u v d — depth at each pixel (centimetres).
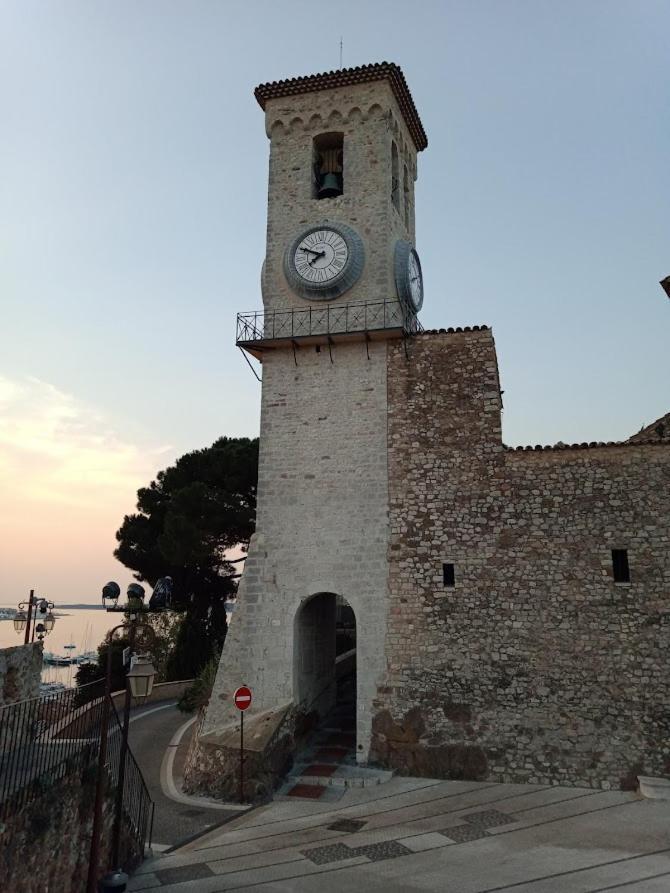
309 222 2431
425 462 2109
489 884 1195
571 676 1842
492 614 1939
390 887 1202
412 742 1906
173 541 3534
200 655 3812
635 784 1728
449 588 1991
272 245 2438
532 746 1823
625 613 1844
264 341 2262
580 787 1758
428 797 1716
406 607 2009
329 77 2503
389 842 1428
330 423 2222
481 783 1814
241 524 3647
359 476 2150
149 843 1448
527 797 1688
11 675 1337
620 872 1220
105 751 1198
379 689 1967
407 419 2162
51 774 1030
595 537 1914
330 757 2059
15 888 909
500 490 2023
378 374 2227
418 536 2055
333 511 2139
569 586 1902
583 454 1984
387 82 2475
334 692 2628
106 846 1223
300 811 1661
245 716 2023
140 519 3972
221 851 1423
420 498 2083
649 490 1903
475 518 2022
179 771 2169
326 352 2284
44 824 988
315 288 2295
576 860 1285
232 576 3941
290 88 2553
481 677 1905
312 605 2333
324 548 2116
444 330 2209
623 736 1770
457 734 1881
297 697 2086
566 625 1878
